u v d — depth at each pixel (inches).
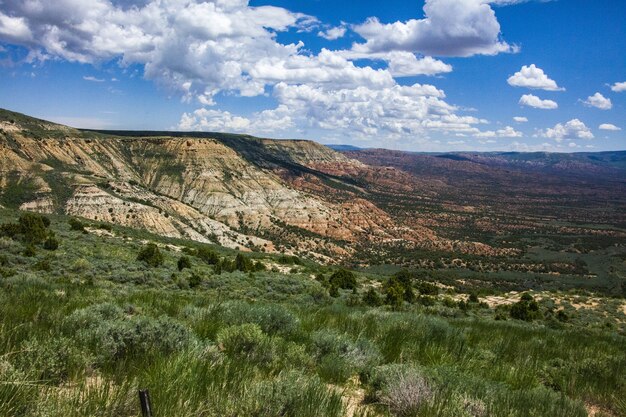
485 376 238.2
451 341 310.7
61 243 1694.1
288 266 2837.1
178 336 208.7
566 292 3093.0
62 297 366.3
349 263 7381.9
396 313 431.5
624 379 252.2
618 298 2586.1
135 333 199.9
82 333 200.7
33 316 247.1
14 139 7190.0
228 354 210.2
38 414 120.9
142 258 1641.2
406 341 296.7
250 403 143.5
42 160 7126.0
